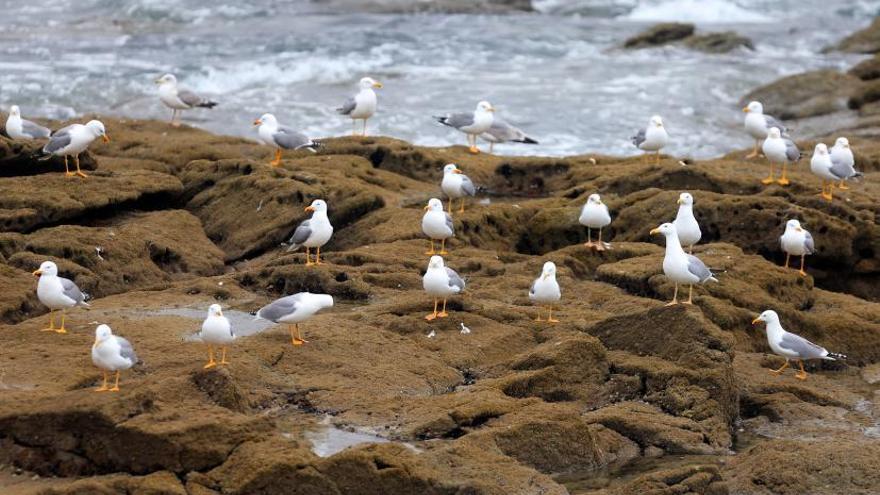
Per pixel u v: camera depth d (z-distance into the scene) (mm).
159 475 13477
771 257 23859
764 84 41562
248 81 39594
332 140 29016
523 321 18688
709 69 43500
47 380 15633
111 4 48938
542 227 24609
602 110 37438
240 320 18797
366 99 28938
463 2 53188
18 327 17625
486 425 15234
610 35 49250
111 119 30922
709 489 14219
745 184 25609
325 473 13508
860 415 17203
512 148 33438
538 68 42906
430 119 35750
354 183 25312
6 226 22094
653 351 17422
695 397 16547
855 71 40500
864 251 24016
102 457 13820
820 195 24594
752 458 15234
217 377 15062
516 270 21516
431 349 17688
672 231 18266
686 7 55344
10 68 38969
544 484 13867
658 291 20125
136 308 19219
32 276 19719
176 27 46719
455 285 18094
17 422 13961
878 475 14617
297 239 20453
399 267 21156
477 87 39656
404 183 27094
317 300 16844
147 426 13742
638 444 15906
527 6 53781
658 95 39469
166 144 28297
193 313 19125
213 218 24938
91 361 16266
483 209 24500
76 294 17516
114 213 24141
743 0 56938
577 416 15273
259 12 49625
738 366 18406
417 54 44000
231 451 13820
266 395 15773
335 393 15945
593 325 18078
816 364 19078
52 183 23875
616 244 22750
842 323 19969
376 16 50250
